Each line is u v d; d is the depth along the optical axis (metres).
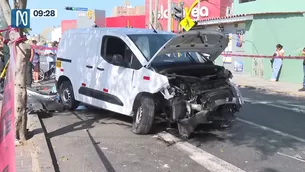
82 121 8.21
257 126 7.95
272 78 18.20
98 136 6.97
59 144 6.39
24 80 5.96
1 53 10.98
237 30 21.95
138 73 7.11
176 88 6.61
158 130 7.45
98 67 8.23
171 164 5.49
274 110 9.94
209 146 6.43
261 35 19.78
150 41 7.59
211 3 29.52
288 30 18.47
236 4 23.41
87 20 24.42
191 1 30.84
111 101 7.80
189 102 6.64
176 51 7.06
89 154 5.89
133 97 7.17
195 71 7.12
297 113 9.52
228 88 7.03
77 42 9.19
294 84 16.70
